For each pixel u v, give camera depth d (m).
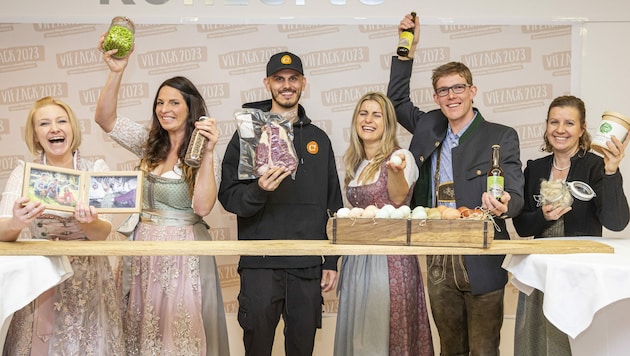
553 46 3.28
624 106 3.27
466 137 2.62
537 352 2.47
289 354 2.75
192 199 2.56
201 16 3.28
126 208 2.20
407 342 2.59
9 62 3.27
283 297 2.71
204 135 2.33
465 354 2.69
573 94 3.28
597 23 3.26
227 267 3.32
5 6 3.25
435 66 3.30
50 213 2.30
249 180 2.72
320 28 3.29
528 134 3.30
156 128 2.69
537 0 3.28
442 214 2.15
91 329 2.33
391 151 2.67
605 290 1.82
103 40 2.59
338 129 3.33
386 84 3.30
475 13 3.29
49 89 3.28
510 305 3.33
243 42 3.29
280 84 2.76
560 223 2.59
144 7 3.27
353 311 2.65
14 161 3.29
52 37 3.27
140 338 2.53
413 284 2.65
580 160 2.61
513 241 2.21
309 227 2.71
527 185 2.75
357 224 2.12
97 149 3.32
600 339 1.97
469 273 2.50
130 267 2.62
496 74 3.29
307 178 2.74
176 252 2.03
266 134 2.51
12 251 2.00
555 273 1.92
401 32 2.93
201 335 2.53
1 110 3.28
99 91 3.29
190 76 3.29
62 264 2.12
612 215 2.34
